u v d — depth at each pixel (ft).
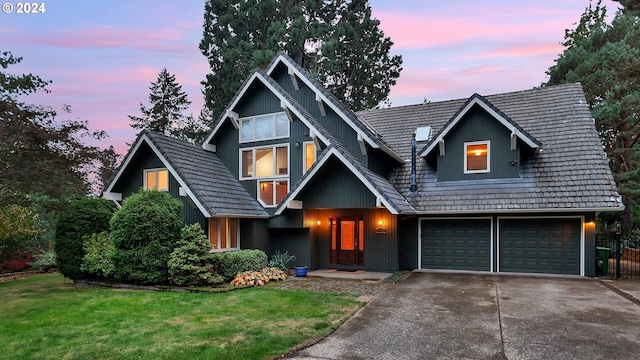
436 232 48.34
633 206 74.18
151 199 39.11
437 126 56.29
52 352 19.34
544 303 29.53
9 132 47.42
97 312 27.37
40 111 51.57
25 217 55.06
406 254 49.14
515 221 45.24
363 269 48.65
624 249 59.11
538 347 20.03
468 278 41.65
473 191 45.73
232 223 47.70
